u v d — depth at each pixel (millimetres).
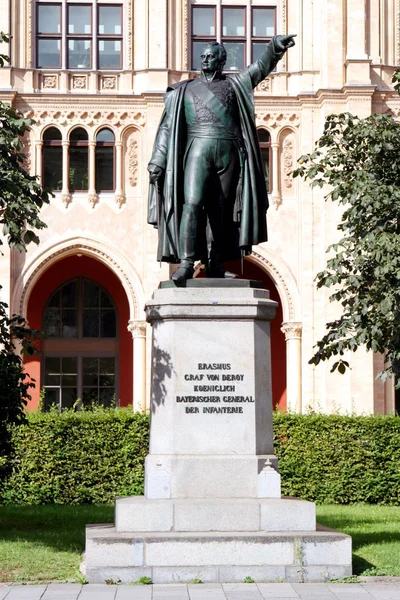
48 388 46656
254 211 15398
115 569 13625
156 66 43500
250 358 14641
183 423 14477
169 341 14633
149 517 13961
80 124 43281
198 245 15625
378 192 20469
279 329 46375
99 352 46969
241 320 14680
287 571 13680
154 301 14766
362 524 22516
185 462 14312
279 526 14023
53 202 43000
